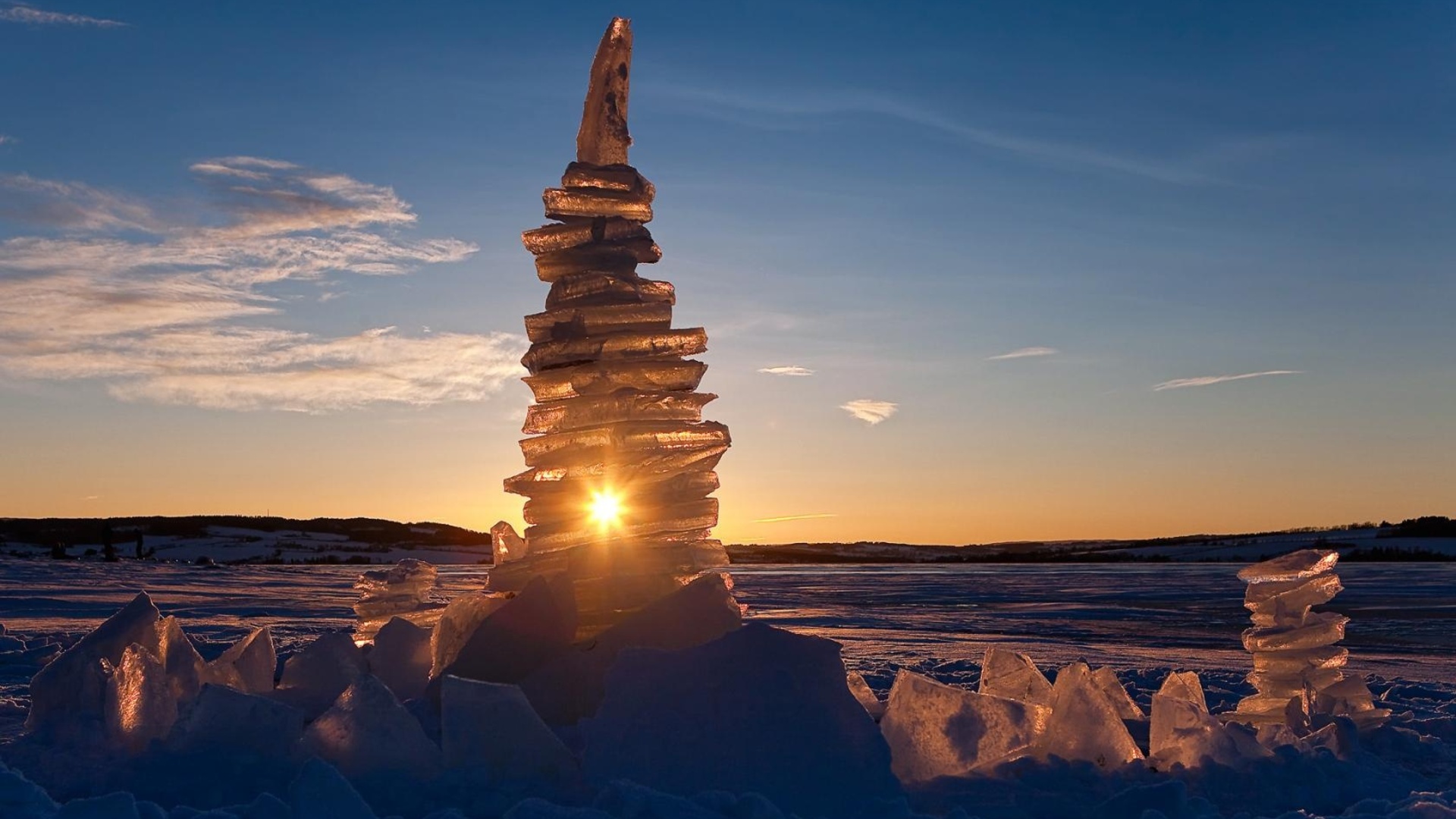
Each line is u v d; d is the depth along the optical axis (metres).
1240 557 84.38
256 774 4.49
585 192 6.10
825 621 20.84
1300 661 6.54
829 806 4.33
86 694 5.61
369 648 6.72
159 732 5.20
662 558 5.82
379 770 4.54
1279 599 6.61
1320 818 4.35
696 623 5.36
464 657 5.52
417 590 8.23
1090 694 5.18
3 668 9.37
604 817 3.79
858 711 4.56
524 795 4.31
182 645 5.83
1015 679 6.05
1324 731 5.72
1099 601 30.20
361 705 4.66
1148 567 71.06
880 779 4.42
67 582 29.64
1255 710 6.53
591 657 5.34
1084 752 5.10
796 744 4.45
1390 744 6.14
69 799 4.37
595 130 6.35
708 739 4.46
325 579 38.69
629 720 4.50
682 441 5.96
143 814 3.63
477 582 35.41
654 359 6.00
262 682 6.09
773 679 4.58
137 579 32.91
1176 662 13.02
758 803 3.99
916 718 5.02
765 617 22.19
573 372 5.88
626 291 6.00
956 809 4.15
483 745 4.54
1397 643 17.00
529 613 5.57
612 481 5.80
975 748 4.98
